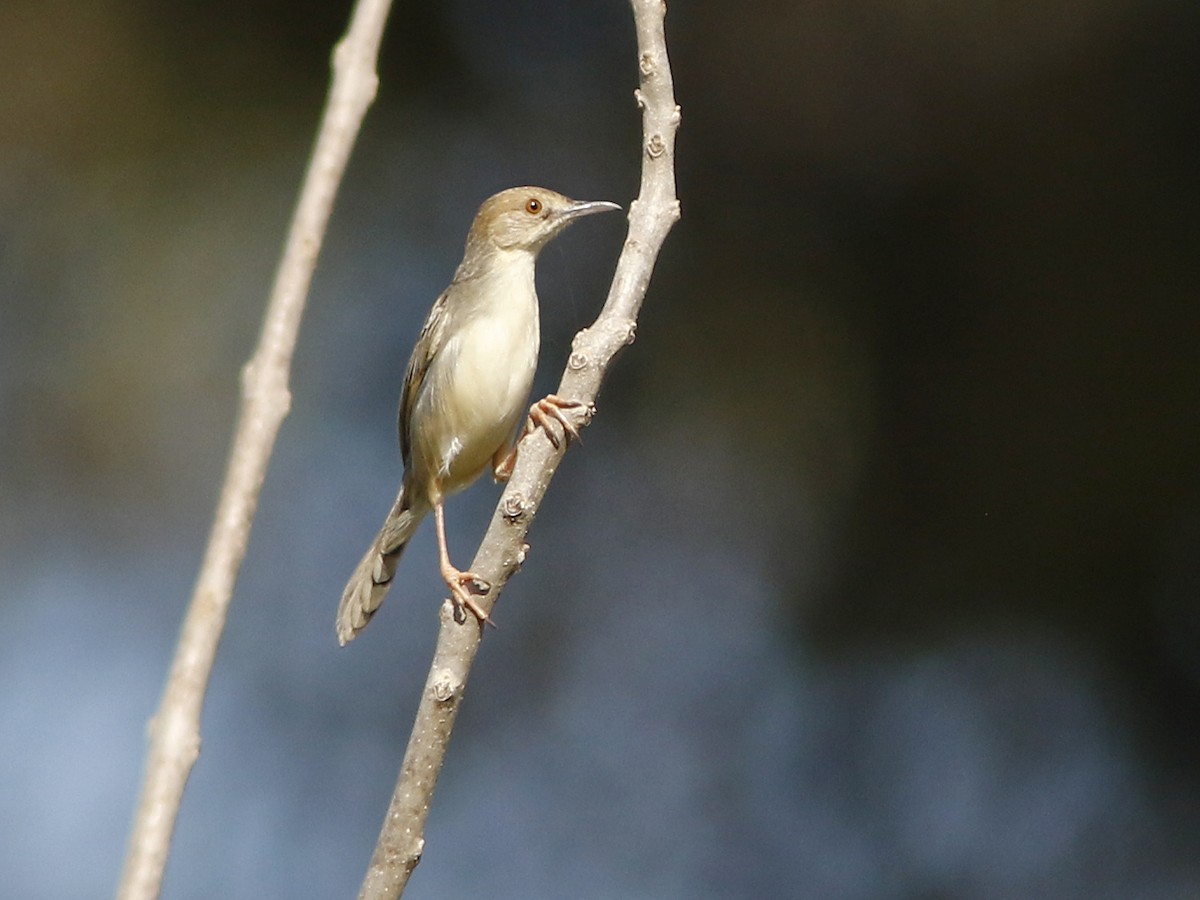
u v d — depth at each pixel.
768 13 13.66
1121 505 13.34
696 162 13.98
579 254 13.85
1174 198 13.31
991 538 13.56
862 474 13.75
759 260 13.90
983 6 13.24
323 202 2.85
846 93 13.77
